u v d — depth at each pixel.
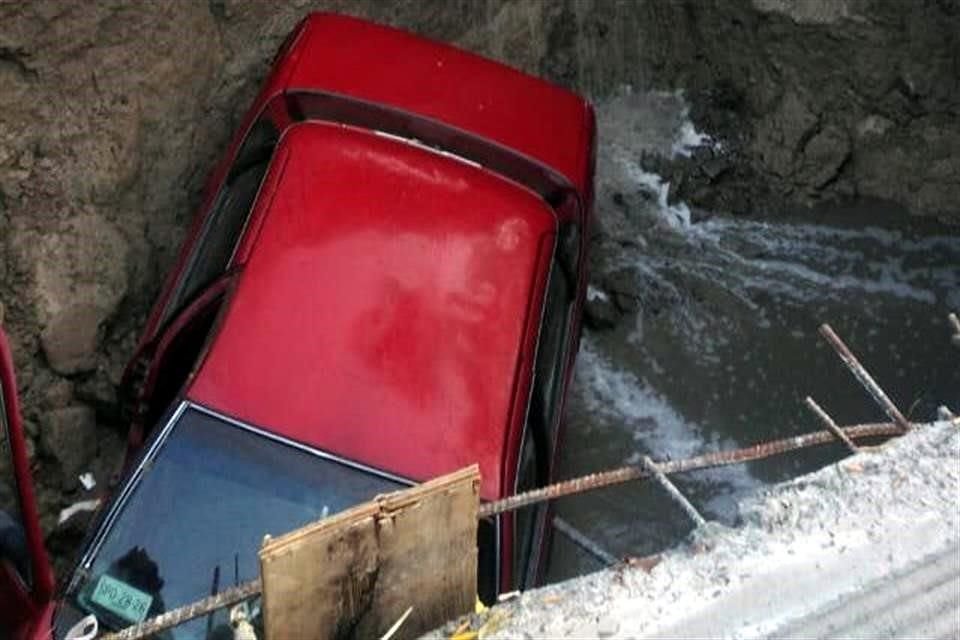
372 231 5.82
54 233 6.21
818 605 3.33
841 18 8.14
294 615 2.97
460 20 8.06
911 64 8.18
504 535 5.34
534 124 6.65
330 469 5.24
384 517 2.96
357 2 7.44
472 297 5.77
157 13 6.40
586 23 8.75
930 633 3.30
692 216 8.62
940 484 3.60
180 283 6.07
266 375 5.36
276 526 5.09
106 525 5.04
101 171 6.35
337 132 6.15
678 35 8.81
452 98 6.54
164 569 4.98
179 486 5.13
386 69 6.55
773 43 8.45
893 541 3.46
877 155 8.57
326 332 5.49
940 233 8.55
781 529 3.49
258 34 7.09
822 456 7.67
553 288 6.35
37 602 5.01
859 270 8.45
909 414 7.80
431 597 3.14
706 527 3.50
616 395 7.85
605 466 7.55
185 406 5.27
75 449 6.35
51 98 6.11
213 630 4.84
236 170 6.29
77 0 6.01
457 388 5.52
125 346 6.59
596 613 3.25
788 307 8.27
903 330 8.22
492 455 5.41
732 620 3.27
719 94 8.86
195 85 6.79
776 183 8.70
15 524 5.24
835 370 8.05
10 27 5.83
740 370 8.02
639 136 8.87
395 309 5.62
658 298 8.22
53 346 6.21
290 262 5.64
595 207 8.53
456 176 6.15
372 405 5.38
